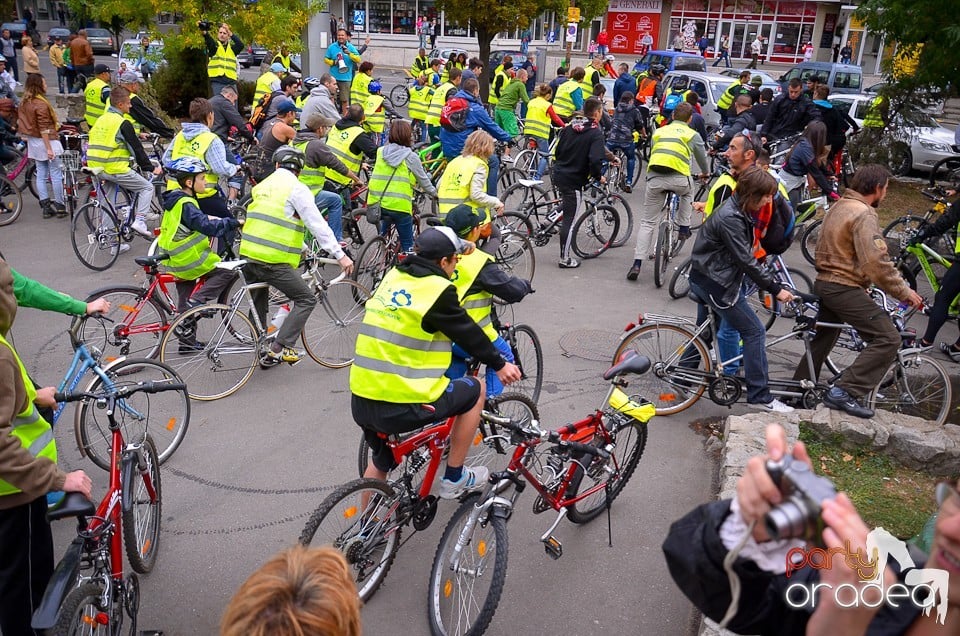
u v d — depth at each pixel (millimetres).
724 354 5668
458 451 3752
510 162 12461
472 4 19484
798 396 5539
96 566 2990
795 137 12141
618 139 12617
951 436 4949
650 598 3844
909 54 13016
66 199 10086
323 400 5887
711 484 4883
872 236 5043
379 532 3637
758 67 38906
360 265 7773
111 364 4715
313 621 1646
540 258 9430
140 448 3734
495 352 3592
